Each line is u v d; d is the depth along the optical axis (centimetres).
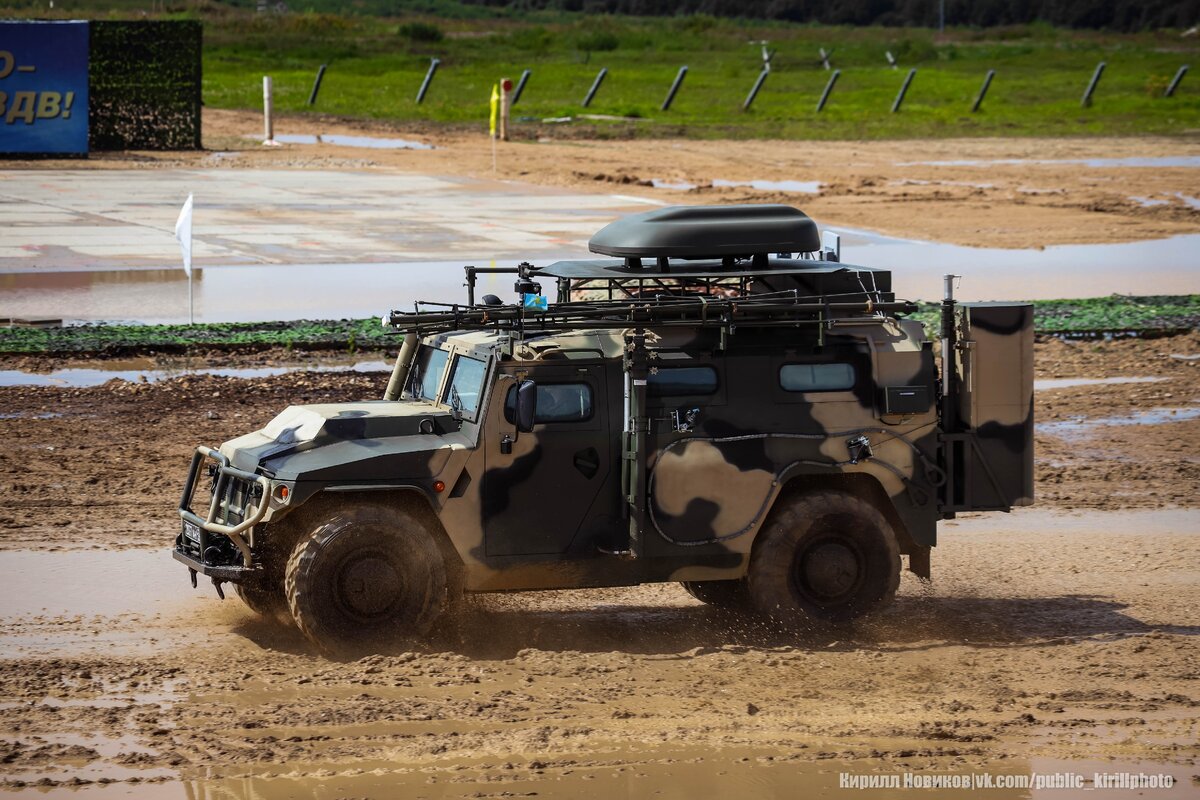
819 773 1988
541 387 2589
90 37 13362
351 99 17962
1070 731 2173
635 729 2155
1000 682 2416
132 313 6078
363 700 2266
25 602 2842
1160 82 19550
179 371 5106
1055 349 5762
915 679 2433
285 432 2634
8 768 1980
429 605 2520
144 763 1998
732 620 2852
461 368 2670
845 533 2681
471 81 19788
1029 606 2955
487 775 1962
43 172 11800
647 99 18362
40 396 4641
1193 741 2131
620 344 2633
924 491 2727
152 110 13712
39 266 7281
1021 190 11306
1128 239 8944
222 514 2645
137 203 9919
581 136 15138
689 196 10750
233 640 2623
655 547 2612
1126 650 2612
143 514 3500
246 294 6556
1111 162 13275
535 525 2602
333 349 5466
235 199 10212
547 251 7875
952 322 2750
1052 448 4369
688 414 2616
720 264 2852
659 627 2798
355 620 2495
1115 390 5103
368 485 2509
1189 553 3369
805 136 15262
